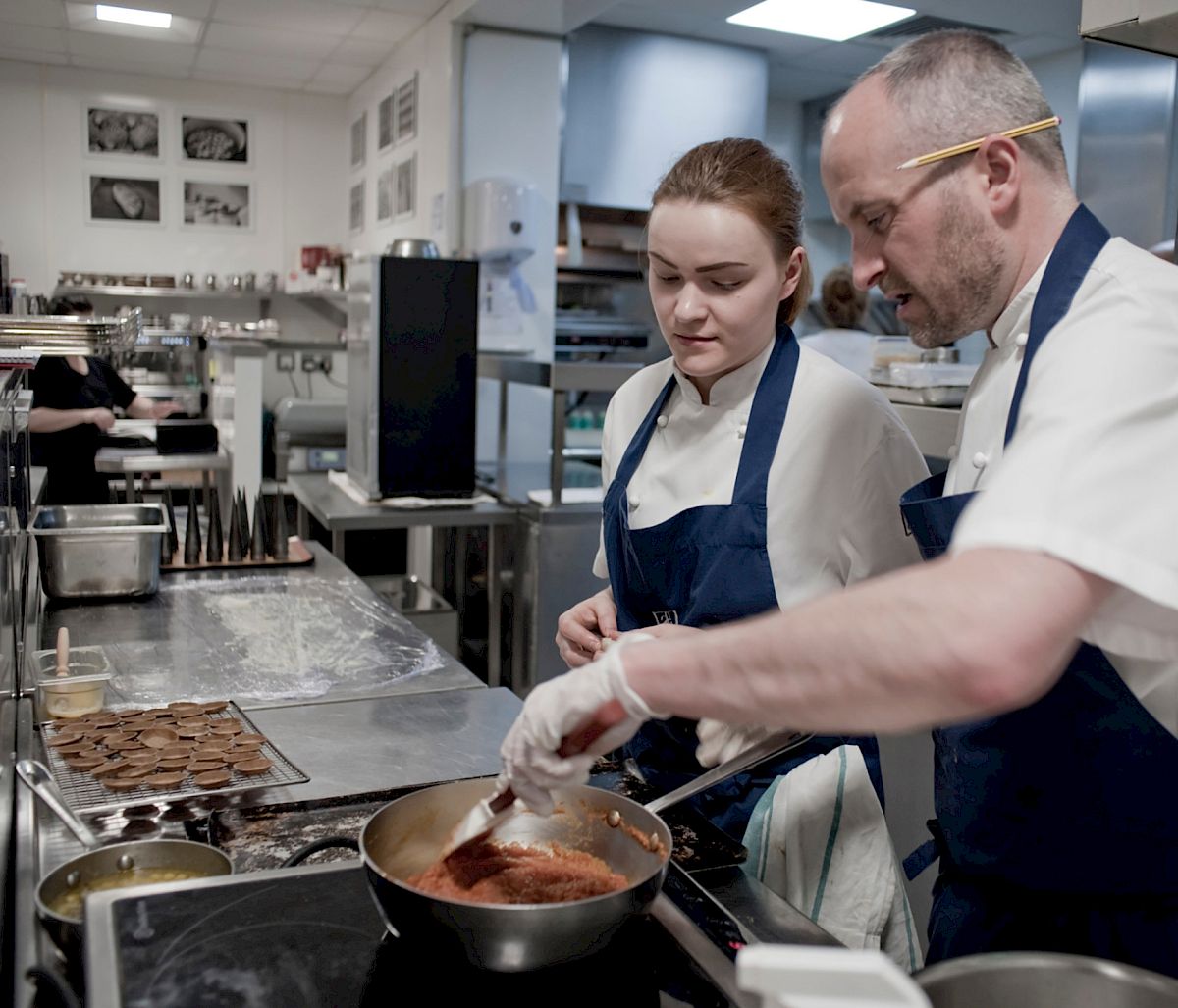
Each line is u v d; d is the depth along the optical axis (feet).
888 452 5.11
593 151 18.44
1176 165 14.97
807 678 2.59
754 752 3.85
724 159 4.88
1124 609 2.94
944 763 4.44
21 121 20.81
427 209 17.92
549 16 16.05
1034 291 3.67
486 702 6.29
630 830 3.78
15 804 4.52
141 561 8.39
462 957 3.00
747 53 19.15
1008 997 2.76
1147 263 3.42
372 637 7.63
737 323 4.88
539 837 3.99
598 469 16.88
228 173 22.36
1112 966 2.75
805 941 3.54
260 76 21.30
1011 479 2.71
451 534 15.78
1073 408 2.83
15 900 3.90
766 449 5.14
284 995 2.96
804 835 4.90
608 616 5.57
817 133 22.63
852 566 5.10
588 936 3.01
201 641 7.39
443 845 3.80
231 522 9.97
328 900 3.43
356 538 19.19
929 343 3.90
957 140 3.42
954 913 4.40
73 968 3.29
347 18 17.35
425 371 13.37
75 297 20.47
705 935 3.35
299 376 22.91
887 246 3.62
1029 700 2.49
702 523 5.20
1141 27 4.78
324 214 23.21
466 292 13.37
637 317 20.54
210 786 4.82
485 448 18.06
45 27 18.17
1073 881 4.09
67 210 21.35
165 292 21.15
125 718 5.62
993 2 15.46
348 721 5.89
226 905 3.37
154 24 17.83
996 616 2.42
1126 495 2.67
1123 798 3.92
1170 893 4.01
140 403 16.75
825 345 13.60
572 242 18.51
